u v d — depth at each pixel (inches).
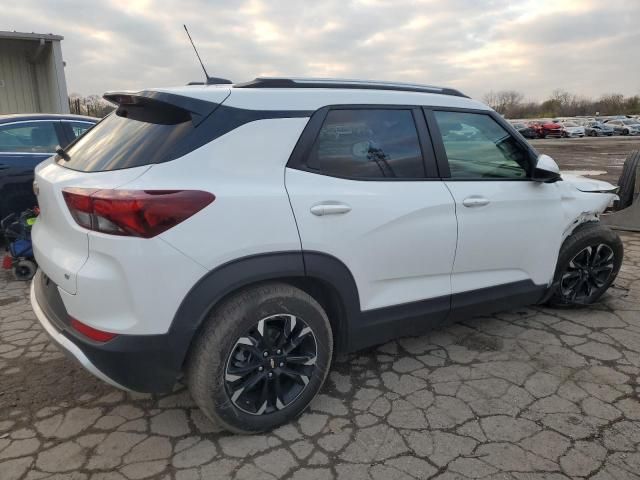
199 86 98.0
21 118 216.8
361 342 107.4
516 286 130.3
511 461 89.2
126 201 77.2
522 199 125.4
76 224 83.2
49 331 88.4
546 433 96.8
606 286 156.8
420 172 110.3
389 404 106.7
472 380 116.0
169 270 79.7
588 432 97.2
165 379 86.0
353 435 96.3
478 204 116.3
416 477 85.5
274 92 94.7
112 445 93.5
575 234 146.4
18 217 204.2
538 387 112.8
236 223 84.4
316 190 93.8
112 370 82.6
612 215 267.1
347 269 98.0
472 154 120.0
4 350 130.6
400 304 109.0
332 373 119.3
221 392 88.0
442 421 100.7
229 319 86.4
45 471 86.5
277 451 91.8
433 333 140.4
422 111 112.9
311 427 98.7
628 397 109.0
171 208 79.0
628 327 143.9
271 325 93.0
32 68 466.9
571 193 142.3
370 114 104.8
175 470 87.0
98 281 79.4
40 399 108.3
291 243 89.7
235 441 94.6
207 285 82.9
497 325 145.5
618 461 89.2
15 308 160.1
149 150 85.2
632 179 263.9
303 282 97.3
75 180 85.5
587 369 120.6
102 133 101.0
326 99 99.0
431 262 111.1
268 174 90.0
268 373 93.7
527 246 128.9
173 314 81.4
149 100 90.6
